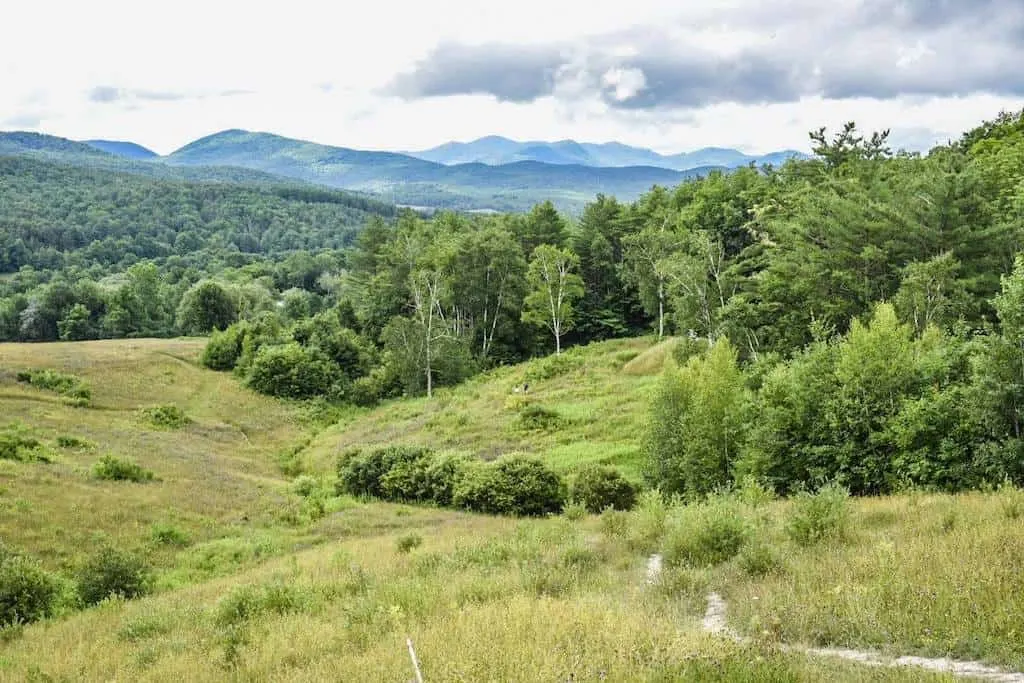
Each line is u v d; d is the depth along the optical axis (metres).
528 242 100.56
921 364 26.00
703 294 57.12
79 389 58.66
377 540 29.22
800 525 15.62
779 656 7.98
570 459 43.19
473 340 86.62
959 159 55.16
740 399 32.31
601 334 96.19
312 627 13.88
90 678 13.23
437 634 10.88
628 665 8.11
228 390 71.06
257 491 43.03
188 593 22.92
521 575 15.14
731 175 101.31
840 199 53.00
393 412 67.38
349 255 113.88
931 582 9.98
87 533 31.17
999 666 7.65
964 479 22.02
